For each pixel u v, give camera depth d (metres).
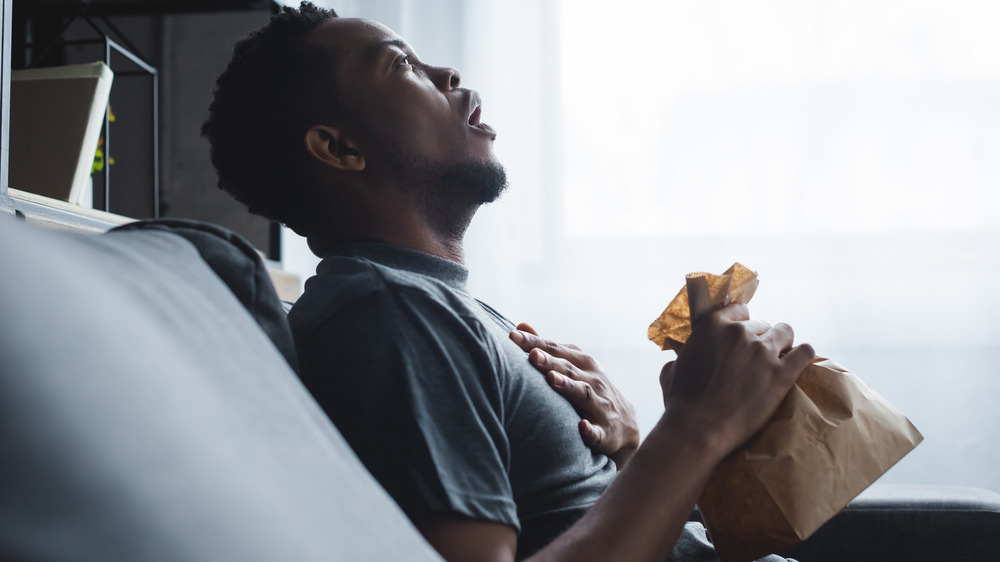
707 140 2.45
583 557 0.51
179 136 2.04
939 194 2.34
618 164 2.49
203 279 0.43
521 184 2.51
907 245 2.35
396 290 0.66
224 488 0.25
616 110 2.50
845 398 0.64
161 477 0.24
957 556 0.94
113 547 0.21
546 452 0.69
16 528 0.20
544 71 2.53
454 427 0.58
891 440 0.63
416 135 0.86
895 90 2.37
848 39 2.39
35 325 0.23
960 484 2.29
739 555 0.61
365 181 0.86
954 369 2.31
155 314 0.32
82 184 1.14
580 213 2.50
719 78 2.45
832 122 2.39
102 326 0.26
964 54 2.34
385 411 0.58
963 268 2.32
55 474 0.21
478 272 2.49
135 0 1.95
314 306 0.67
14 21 1.60
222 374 0.32
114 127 2.01
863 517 0.95
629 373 2.46
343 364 0.61
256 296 0.56
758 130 2.42
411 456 0.55
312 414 0.38
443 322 0.65
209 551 0.23
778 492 0.59
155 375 0.27
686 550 0.79
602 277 2.49
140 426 0.24
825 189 2.39
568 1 2.52
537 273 2.51
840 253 2.37
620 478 0.57
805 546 0.96
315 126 0.86
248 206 0.94
